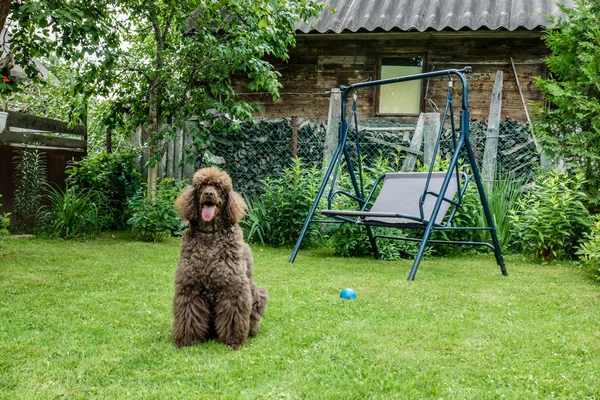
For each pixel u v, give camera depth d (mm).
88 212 7512
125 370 2611
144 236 7449
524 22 8961
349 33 9633
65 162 8492
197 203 2961
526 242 6672
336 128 8242
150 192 7770
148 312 3658
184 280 2975
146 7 7445
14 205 7551
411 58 10422
